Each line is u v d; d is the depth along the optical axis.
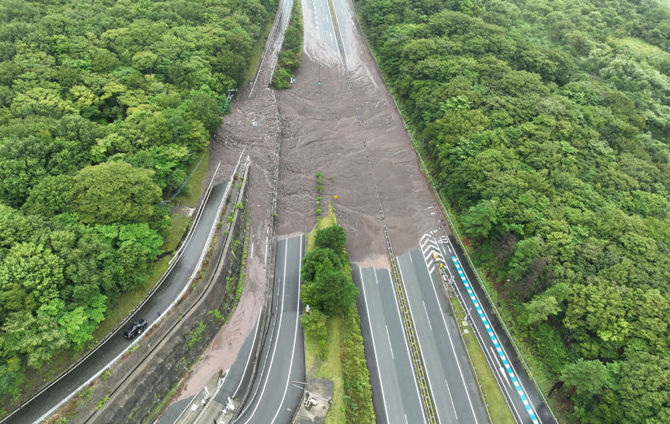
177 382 60.78
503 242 77.38
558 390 65.38
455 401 65.00
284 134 109.31
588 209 80.88
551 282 69.75
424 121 106.31
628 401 56.84
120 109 85.75
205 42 108.81
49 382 52.19
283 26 149.50
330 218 89.75
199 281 67.06
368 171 101.75
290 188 95.75
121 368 54.97
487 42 118.62
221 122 94.19
